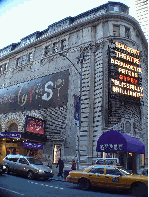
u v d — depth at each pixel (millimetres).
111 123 22328
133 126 23406
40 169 16031
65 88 26969
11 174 18156
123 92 22984
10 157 18359
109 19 26500
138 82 24609
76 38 28438
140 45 29047
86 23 27703
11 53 37906
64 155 24266
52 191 11484
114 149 17250
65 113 25922
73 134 24281
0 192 10008
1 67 40562
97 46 25922
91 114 23578
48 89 28938
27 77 33219
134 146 17641
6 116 33500
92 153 22312
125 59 24406
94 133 22781
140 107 26172
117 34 26422
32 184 13586
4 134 25047
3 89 36719
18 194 9867
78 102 19703
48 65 30594
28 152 26984
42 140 26422
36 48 33969
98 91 23891
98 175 12617
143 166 24766
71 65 27469
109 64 23703
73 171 13648
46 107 28297
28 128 24594
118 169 12445
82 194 11070
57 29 32125
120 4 28422
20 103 32156
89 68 25266
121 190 12336
